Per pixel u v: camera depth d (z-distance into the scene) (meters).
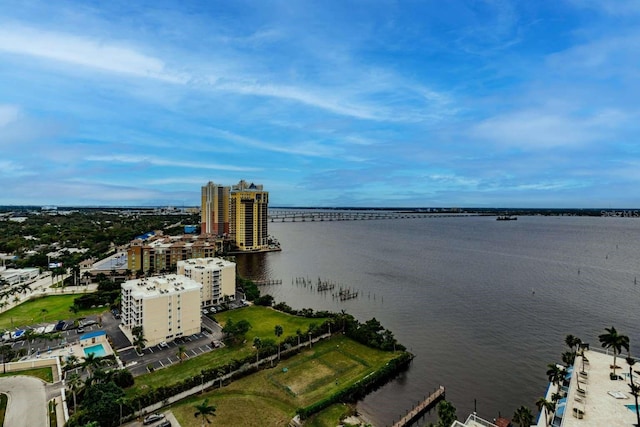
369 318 169.88
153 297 130.00
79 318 154.38
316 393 101.00
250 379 107.75
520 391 108.94
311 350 128.62
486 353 133.25
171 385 98.31
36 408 89.88
